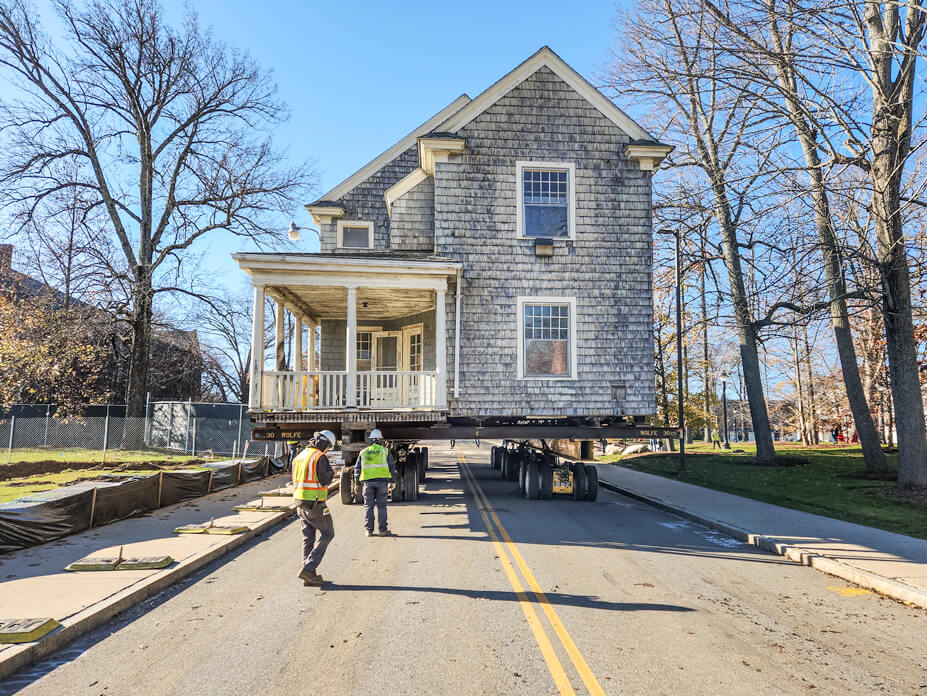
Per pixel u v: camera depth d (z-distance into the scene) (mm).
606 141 15242
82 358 25125
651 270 14891
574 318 14539
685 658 4832
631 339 14617
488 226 14672
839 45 12422
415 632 5371
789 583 7348
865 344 26344
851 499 13344
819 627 5707
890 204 13469
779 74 13945
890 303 13914
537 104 15156
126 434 25172
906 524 10609
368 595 6551
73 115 27203
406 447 16312
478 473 22719
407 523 11250
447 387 13906
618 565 8047
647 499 14312
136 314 26438
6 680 4414
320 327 19297
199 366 43500
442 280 13367
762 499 14172
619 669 4590
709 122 20500
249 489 16156
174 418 28672
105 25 26641
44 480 17031
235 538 9180
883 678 4516
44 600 5973
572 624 5594
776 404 46719
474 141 14891
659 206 19797
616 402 14375
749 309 18031
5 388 23141
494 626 5531
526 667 4609
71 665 4688
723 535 10453
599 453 31969
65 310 25172
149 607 6180
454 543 9375
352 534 10156
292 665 4652
